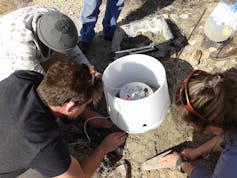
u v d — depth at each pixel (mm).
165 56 3090
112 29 3199
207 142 2506
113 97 2408
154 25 3115
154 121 2553
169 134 2695
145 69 2691
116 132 2639
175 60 3076
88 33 3105
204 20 3281
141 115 2451
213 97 1732
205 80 1783
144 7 3508
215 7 3311
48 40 2186
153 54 3041
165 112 2594
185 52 3109
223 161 1888
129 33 3146
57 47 2195
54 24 2182
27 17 2295
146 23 3111
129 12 3496
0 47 2289
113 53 3098
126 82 2787
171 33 3031
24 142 1881
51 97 1887
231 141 1851
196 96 1767
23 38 2246
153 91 2717
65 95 1866
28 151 1897
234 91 1739
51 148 1904
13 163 1987
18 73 2082
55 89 1860
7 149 1929
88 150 2676
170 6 3461
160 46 2982
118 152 2660
